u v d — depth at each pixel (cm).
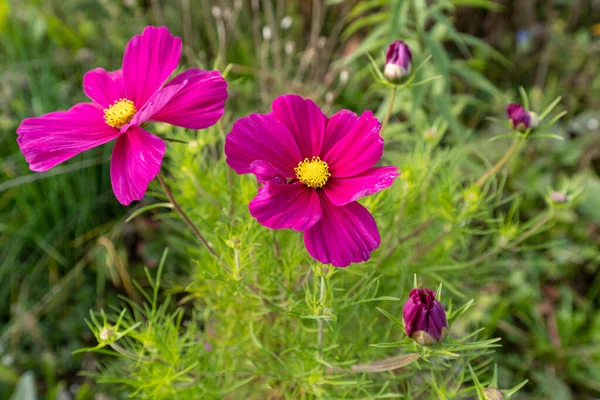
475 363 48
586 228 56
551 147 62
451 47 72
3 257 54
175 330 35
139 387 34
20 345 51
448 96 52
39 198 55
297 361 37
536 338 50
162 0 71
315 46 60
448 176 39
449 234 39
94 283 54
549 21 75
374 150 28
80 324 52
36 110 57
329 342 37
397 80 31
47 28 66
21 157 55
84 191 55
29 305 52
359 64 65
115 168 28
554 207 36
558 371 49
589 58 71
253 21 71
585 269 55
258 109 56
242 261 33
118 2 71
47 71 60
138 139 27
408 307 26
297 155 29
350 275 39
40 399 49
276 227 26
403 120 63
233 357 40
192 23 69
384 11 69
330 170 28
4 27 65
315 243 27
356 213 27
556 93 69
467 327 48
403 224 40
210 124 28
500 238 38
